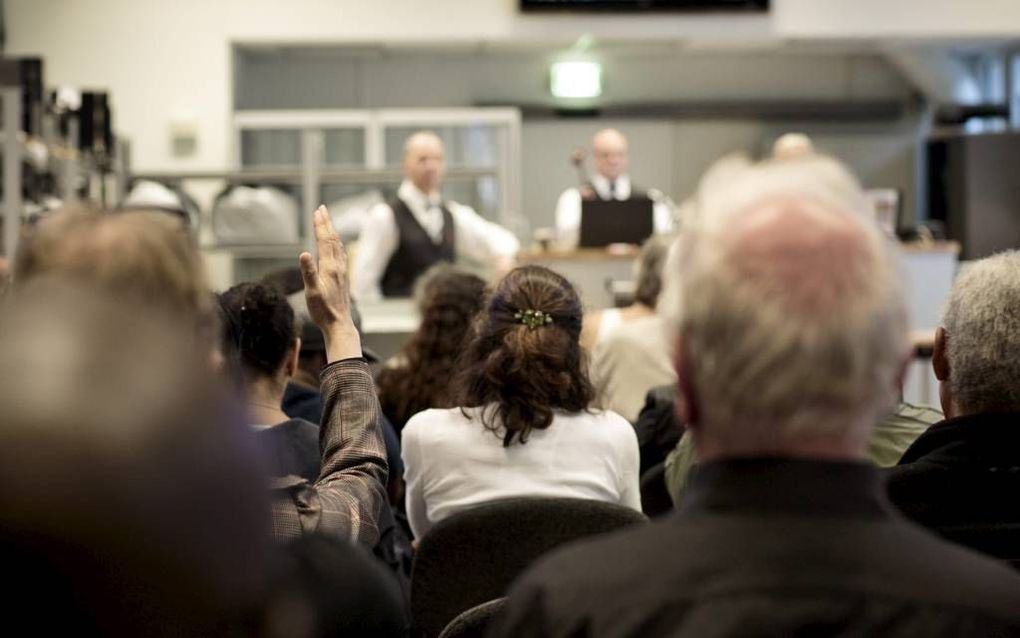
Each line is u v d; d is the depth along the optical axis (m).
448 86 11.39
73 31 9.57
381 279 7.63
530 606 0.99
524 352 2.62
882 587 0.94
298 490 1.69
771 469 0.99
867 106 11.78
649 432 3.33
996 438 1.74
